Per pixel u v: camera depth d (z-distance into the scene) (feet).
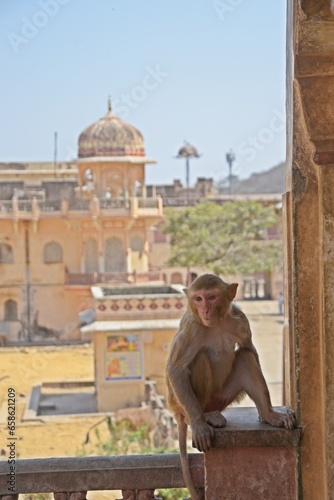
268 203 190.80
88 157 137.69
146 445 51.75
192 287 15.64
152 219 138.51
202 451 14.99
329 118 15.21
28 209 133.49
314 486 15.43
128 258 136.26
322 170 15.25
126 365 75.61
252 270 145.69
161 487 15.64
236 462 15.33
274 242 150.51
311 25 15.17
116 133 137.59
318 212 15.46
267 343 117.39
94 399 79.00
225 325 15.70
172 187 203.41
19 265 134.82
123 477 15.57
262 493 15.34
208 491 15.29
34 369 101.76
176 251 146.72
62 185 155.43
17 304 134.72
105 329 75.15
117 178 138.41
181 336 15.64
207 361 15.62
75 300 134.72
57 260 135.85
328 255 15.30
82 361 108.68
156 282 135.85
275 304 173.47
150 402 68.69
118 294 92.84
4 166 164.55
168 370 15.62
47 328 134.62
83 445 53.78
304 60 15.33
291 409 15.83
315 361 15.49
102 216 133.18
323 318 15.31
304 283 15.55
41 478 15.42
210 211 148.25
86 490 15.51
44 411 74.64
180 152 207.31
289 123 16.14
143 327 76.18
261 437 15.17
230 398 16.10
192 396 15.21
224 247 145.89
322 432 15.38
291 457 15.40
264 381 15.80
